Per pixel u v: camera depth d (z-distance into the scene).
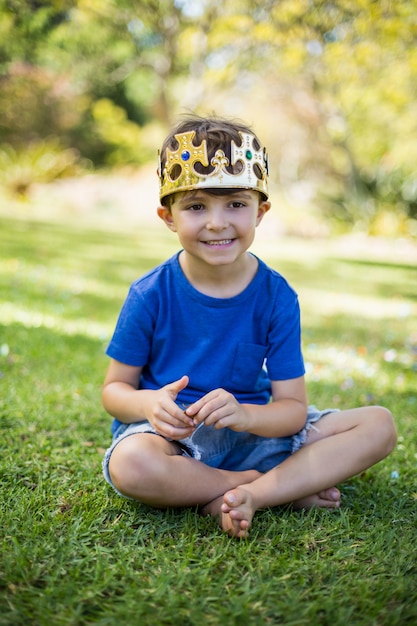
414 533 1.67
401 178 12.77
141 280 1.91
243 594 1.36
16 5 10.84
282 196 16.98
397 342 4.31
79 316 4.30
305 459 1.75
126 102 21.06
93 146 18.84
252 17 9.95
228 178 1.69
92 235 9.36
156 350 1.89
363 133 12.28
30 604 1.29
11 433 2.23
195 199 1.72
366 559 1.53
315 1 8.52
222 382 1.84
